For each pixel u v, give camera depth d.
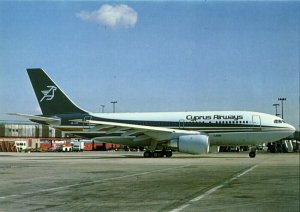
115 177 19.94
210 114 45.00
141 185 16.14
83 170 25.22
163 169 25.47
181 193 13.55
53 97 49.69
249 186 15.52
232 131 43.69
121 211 10.19
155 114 46.78
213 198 12.33
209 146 45.12
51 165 31.11
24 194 13.60
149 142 45.62
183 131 42.94
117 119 47.53
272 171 23.19
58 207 10.88
